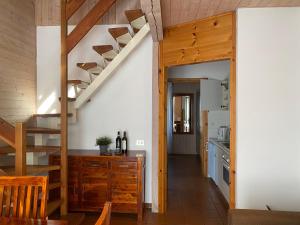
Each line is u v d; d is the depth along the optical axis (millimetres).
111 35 4117
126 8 4383
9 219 1648
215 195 4746
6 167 3395
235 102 3311
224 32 3383
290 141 3195
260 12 3221
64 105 3629
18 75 3965
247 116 3248
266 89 3225
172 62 3887
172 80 6316
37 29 4492
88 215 3857
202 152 6461
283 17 3207
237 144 3260
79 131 4414
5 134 2838
